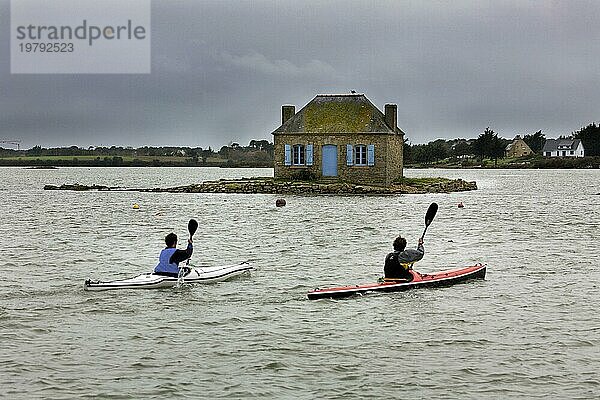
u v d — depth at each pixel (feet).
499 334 56.29
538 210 175.32
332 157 220.23
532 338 55.21
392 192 213.87
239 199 203.41
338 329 57.67
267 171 645.51
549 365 49.14
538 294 70.38
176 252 73.56
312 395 44.16
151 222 145.07
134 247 106.73
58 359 50.34
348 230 127.85
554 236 120.67
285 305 65.57
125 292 69.92
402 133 242.58
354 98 224.74
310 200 195.00
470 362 49.78
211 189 235.20
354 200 195.21
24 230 130.62
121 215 161.89
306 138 220.84
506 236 120.47
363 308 64.23
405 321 59.98
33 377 46.85
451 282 74.02
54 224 141.90
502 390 44.83
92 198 222.48
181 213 164.14
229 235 121.29
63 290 72.13
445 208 176.86
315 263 90.74
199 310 63.57
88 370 48.24
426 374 47.52
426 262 91.76
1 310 63.21
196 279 73.97
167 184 362.12
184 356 51.08
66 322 59.52
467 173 504.02
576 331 57.11
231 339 55.01
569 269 85.40
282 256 96.99
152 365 49.24
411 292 70.28
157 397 43.91
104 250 103.30
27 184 350.43
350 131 217.56
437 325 58.85
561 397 43.78
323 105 224.53
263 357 50.78
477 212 167.53
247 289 72.59
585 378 46.75
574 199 217.97
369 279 79.41
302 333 56.59
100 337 55.47
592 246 107.34
